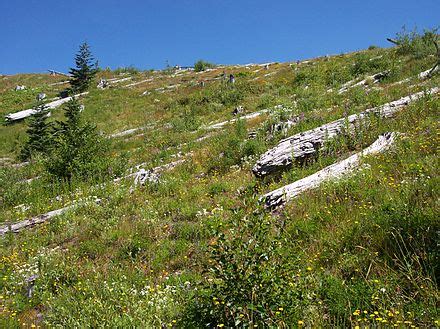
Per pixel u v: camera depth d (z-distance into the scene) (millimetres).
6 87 57500
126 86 48469
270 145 15438
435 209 5688
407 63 26781
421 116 12250
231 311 4363
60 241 10633
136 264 8102
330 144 11953
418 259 4805
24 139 31188
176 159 17719
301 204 8180
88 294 6969
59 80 61062
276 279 4500
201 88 40719
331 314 4551
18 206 14820
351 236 6055
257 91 33938
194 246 8391
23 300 7676
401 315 4074
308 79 32500
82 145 18359
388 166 8820
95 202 13109
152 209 11172
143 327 5234
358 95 19000
